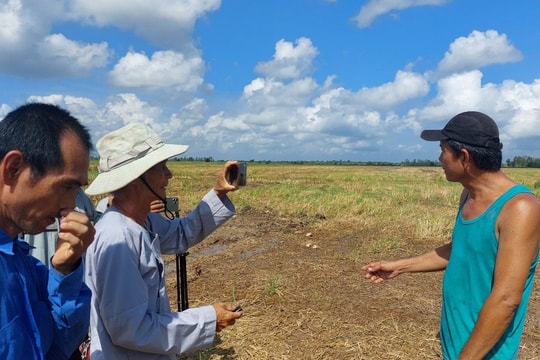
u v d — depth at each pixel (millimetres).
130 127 2119
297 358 4191
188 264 7680
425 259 2840
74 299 1496
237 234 10383
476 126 2055
